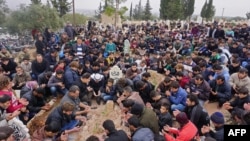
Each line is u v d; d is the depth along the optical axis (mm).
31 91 6746
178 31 22891
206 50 14375
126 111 6008
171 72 9961
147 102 6949
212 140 4504
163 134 5402
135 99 6566
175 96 6875
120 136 4609
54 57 11266
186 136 4914
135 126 5027
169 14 58812
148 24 31234
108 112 7172
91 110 7438
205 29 22234
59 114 5750
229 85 7727
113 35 19766
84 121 6539
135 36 20422
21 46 19250
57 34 19969
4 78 5633
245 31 19250
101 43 15945
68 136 5871
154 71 10883
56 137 5523
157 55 12477
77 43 11562
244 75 7609
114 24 33438
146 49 16484
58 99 8039
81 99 7797
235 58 9398
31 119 6480
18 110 5324
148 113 5309
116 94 7965
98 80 8391
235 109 5789
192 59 10344
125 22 40281
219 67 7973
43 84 7914
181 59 9984
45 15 28203
